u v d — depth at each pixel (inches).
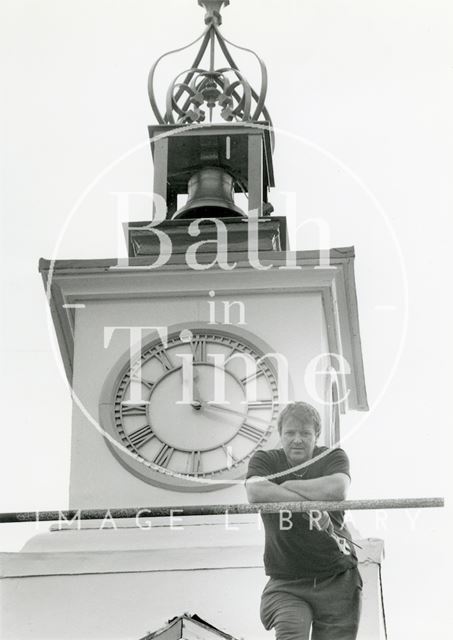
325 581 1158.3
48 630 1159.0
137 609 1160.8
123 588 1165.1
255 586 1160.8
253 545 1176.2
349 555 1163.3
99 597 1163.9
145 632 1155.9
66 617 1161.4
